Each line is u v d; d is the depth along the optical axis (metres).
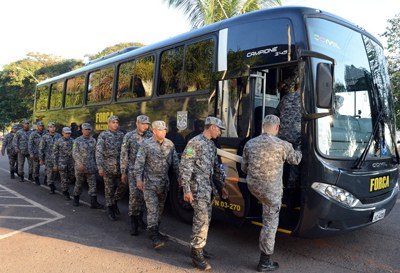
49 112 11.76
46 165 8.83
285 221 4.66
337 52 4.62
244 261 4.43
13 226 5.82
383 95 5.16
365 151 4.43
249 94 4.74
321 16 4.58
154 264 4.31
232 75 5.01
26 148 10.77
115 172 6.28
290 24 4.47
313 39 4.36
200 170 4.18
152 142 4.88
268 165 3.98
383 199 4.78
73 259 4.44
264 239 4.08
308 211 4.13
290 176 4.51
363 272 4.13
